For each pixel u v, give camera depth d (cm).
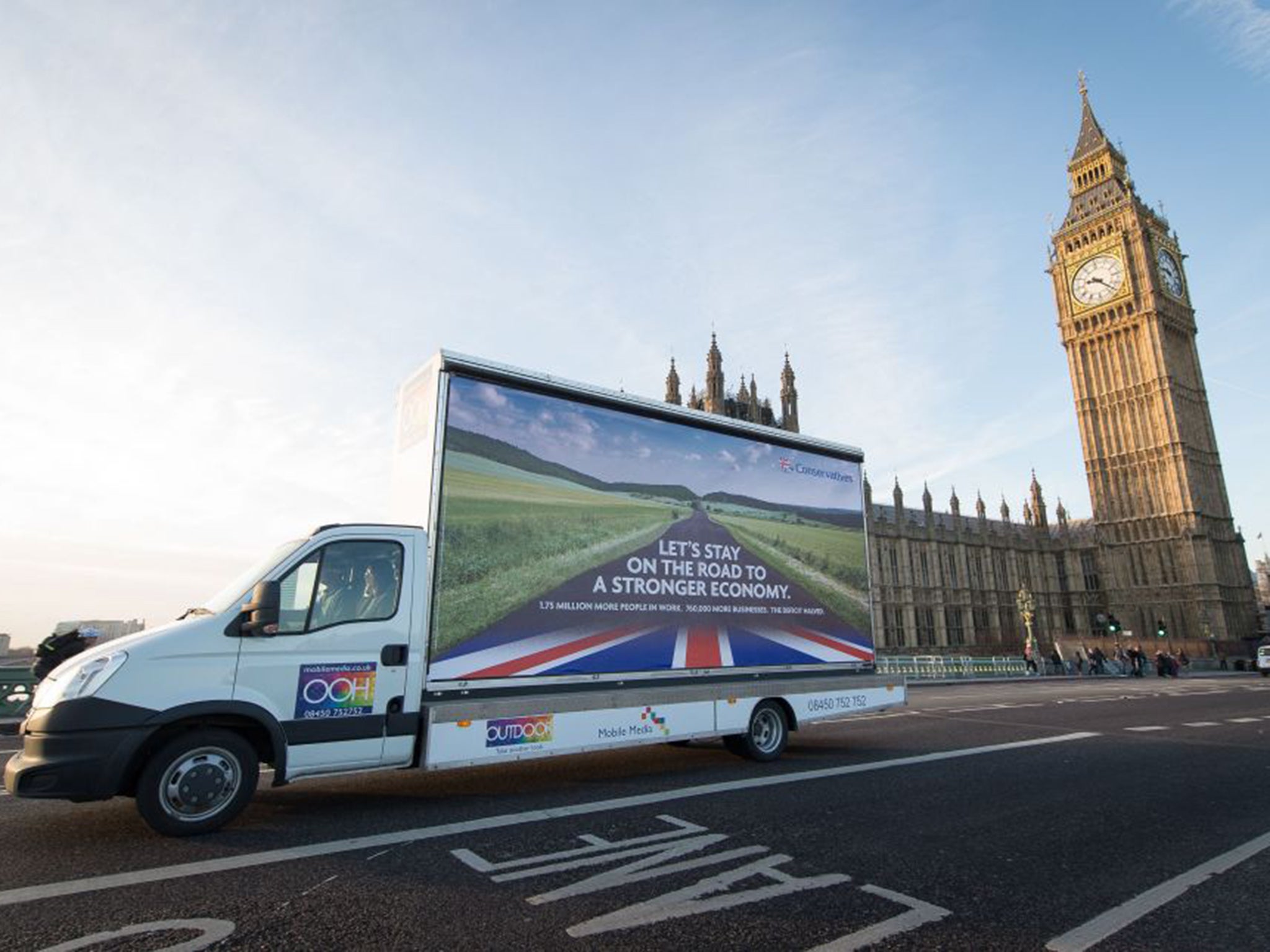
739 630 952
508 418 788
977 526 8338
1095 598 8494
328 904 435
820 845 571
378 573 683
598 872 501
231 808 588
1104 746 1123
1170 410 7944
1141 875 513
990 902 457
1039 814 686
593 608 815
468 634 719
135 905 430
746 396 6494
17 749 990
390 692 663
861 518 1155
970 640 7394
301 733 616
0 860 514
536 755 730
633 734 810
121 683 556
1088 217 8938
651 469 902
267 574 633
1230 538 8181
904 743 1156
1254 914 444
